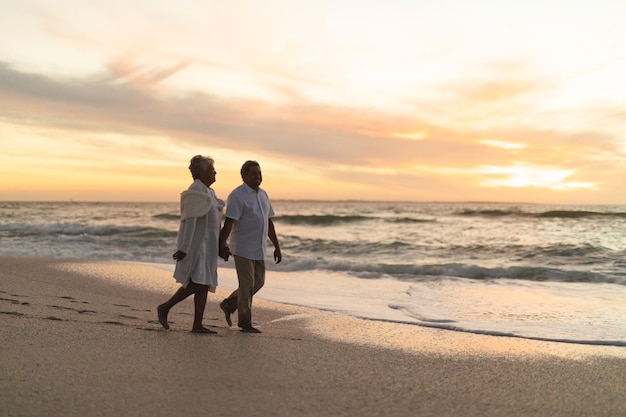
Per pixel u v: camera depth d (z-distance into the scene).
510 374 4.02
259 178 5.61
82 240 18.80
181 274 5.16
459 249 17.08
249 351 4.47
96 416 2.77
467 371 4.08
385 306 7.66
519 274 11.38
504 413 3.13
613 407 3.28
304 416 2.93
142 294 8.29
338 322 6.33
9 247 16.92
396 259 15.46
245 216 5.54
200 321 5.27
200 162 5.29
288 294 8.80
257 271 5.74
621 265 12.91
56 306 6.41
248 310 5.52
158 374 3.61
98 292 8.30
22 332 4.66
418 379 3.81
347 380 3.70
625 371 4.16
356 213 62.12
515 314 7.06
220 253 5.40
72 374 3.50
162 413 2.86
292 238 20.17
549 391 3.60
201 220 5.18
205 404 3.04
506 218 36.78
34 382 3.29
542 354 4.76
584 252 15.12
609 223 30.17
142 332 5.01
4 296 7.01
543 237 21.86
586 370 4.19
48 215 46.25
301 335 5.48
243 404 3.08
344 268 12.59
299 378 3.70
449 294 8.83
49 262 12.30
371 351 4.71
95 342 4.45
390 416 3.00
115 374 3.55
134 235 20.72
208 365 3.92
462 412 3.12
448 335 5.64
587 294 8.92
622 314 7.09
